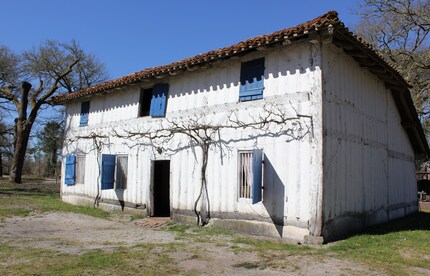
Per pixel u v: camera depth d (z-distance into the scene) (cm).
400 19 2100
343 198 871
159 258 623
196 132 1068
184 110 1123
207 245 752
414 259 643
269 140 886
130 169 1301
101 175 1334
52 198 1753
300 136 827
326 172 803
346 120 918
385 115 1218
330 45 862
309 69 835
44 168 5112
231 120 977
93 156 1493
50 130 4272
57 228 971
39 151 4850
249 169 926
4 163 4722
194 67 1056
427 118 2272
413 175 1539
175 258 628
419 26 2059
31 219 1111
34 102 2639
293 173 827
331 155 830
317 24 761
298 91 846
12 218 1109
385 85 1229
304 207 798
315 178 788
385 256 659
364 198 995
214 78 1048
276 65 901
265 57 927
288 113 855
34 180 3612
